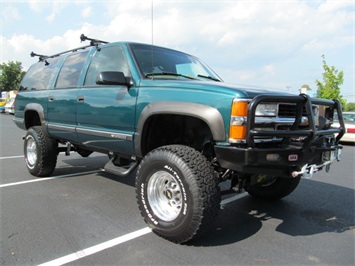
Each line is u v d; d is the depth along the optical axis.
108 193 4.56
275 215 3.82
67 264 2.59
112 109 3.72
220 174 3.13
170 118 3.41
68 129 4.53
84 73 4.37
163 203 3.13
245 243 3.02
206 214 2.73
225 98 2.72
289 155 2.78
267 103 2.78
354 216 3.82
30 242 2.96
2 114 32.47
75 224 3.41
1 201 4.14
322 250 2.90
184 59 4.36
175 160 2.86
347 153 9.87
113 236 3.12
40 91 5.33
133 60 3.67
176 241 2.94
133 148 3.55
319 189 5.05
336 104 3.47
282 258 2.74
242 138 2.65
